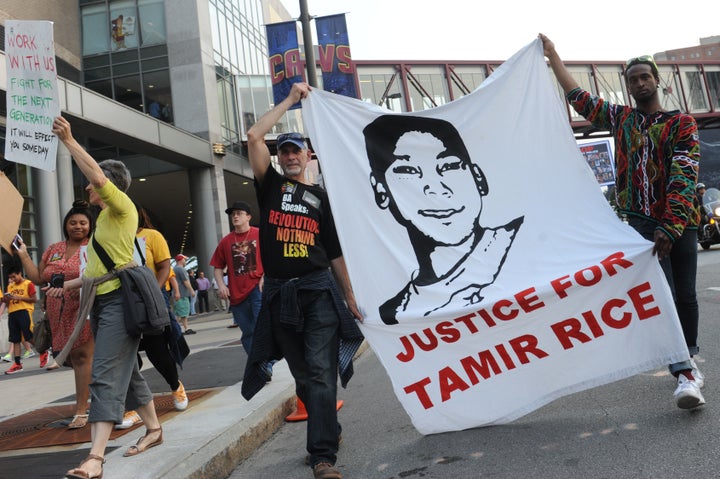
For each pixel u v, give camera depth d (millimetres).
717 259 13359
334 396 3301
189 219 37500
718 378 3961
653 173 3629
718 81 39000
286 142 3518
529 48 3961
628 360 3475
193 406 4969
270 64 12227
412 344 3625
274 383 5582
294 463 3650
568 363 3527
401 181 3826
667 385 3998
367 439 3910
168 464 3336
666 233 3396
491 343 3582
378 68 30203
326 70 12031
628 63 3736
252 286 5973
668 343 3416
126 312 3361
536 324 3559
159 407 5109
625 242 3555
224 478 3533
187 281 14023
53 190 16422
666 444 2961
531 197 3797
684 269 3701
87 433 4383
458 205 3814
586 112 3922
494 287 3656
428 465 3211
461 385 3580
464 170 3852
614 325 3506
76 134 17469
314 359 3334
